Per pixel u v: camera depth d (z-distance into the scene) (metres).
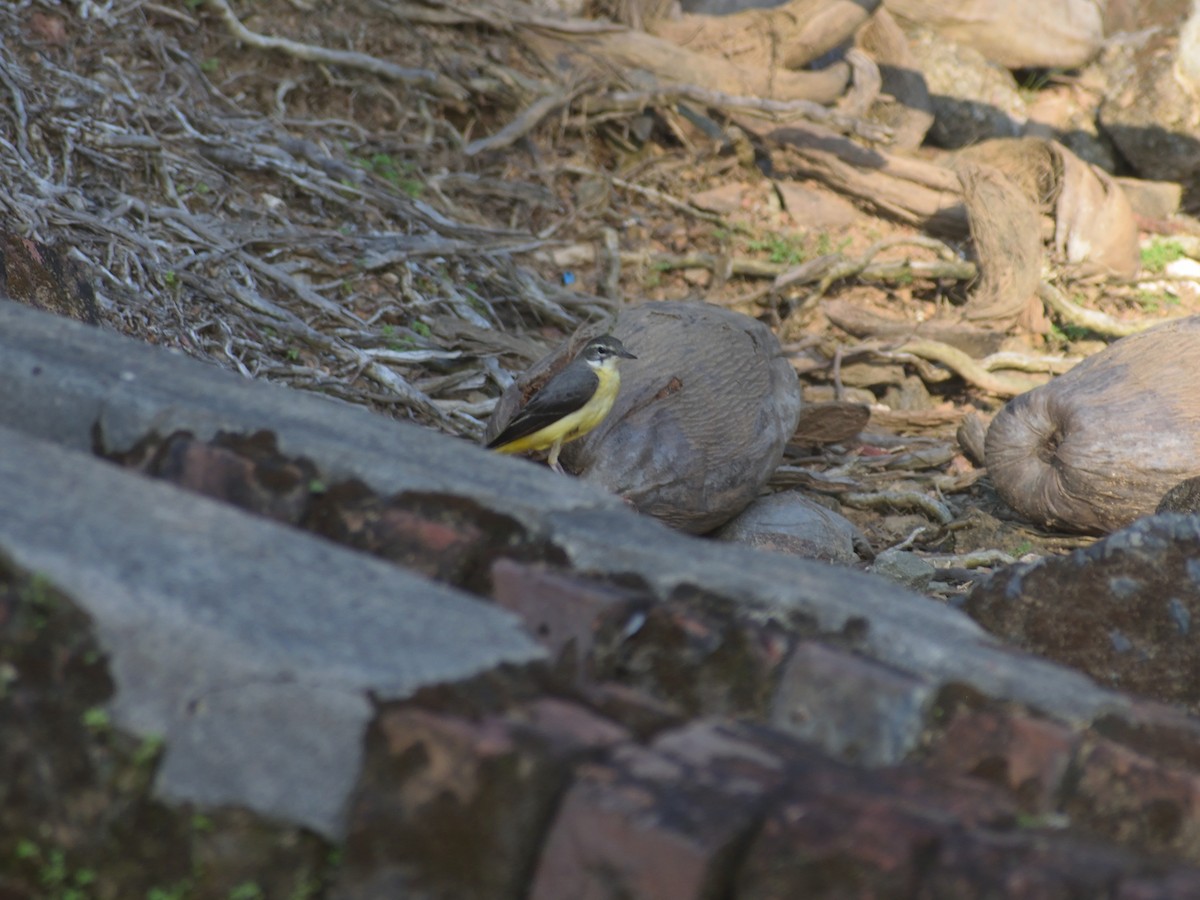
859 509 14.84
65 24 17.34
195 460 4.51
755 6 24.53
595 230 20.16
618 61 22.44
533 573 4.20
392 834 3.32
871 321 19.50
